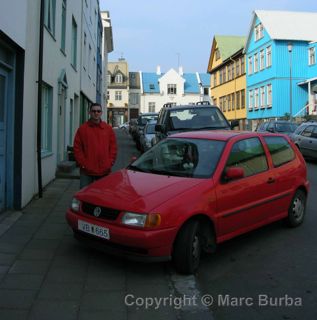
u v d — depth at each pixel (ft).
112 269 17.08
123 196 17.10
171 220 16.19
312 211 28.17
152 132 69.41
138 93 265.34
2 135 24.63
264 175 21.29
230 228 18.86
